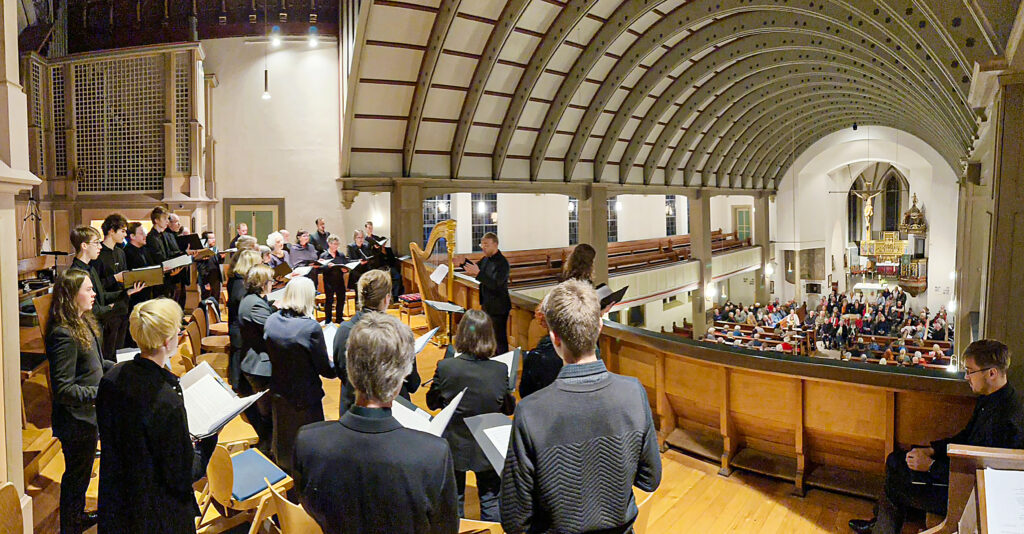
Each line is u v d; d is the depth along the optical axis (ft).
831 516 11.63
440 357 24.38
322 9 45.24
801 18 35.53
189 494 8.22
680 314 84.89
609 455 6.00
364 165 39.58
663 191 63.82
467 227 63.10
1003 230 12.79
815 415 12.44
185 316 29.25
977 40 14.40
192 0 46.09
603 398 6.08
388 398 6.11
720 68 48.85
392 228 41.16
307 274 25.26
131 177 43.65
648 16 39.37
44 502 12.21
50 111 43.78
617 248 71.10
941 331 69.67
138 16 47.21
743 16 38.93
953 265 80.18
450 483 6.16
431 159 42.11
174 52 42.14
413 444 6.03
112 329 16.79
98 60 43.09
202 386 9.91
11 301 9.83
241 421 16.15
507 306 19.86
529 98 42.39
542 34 38.52
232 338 17.03
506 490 6.04
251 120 45.39
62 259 43.21
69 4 48.39
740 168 79.30
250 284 13.35
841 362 12.09
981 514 5.69
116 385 7.84
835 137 87.04
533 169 47.78
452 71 38.19
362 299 11.04
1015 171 12.62
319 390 11.57
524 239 68.18
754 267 91.35
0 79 9.84
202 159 43.34
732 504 12.22
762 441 13.71
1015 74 12.34
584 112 47.80
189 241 25.27
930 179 92.73
